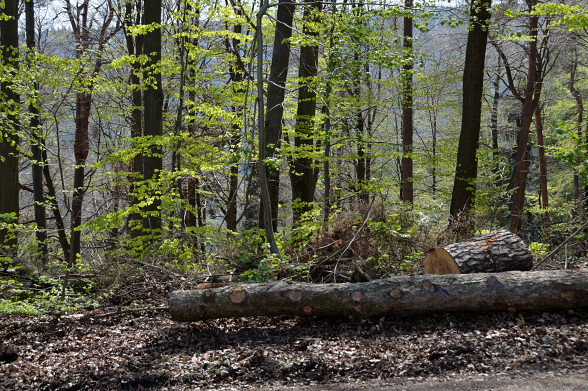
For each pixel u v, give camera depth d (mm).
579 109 20500
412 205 9844
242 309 5602
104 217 9328
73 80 9844
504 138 22859
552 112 23094
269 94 10469
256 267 7980
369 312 5430
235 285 5926
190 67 11945
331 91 10766
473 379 4070
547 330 4801
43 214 13734
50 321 6664
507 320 5172
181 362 4805
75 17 16922
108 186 16859
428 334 5051
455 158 12492
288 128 12219
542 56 17500
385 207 8484
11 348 5320
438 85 12258
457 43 16578
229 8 10727
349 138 10680
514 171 16234
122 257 8711
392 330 5266
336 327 5500
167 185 10328
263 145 7805
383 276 6938
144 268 8375
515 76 18750
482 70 11344
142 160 15211
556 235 9938
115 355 5199
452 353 4543
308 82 10930
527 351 4449
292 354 4801
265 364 4602
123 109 16266
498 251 6156
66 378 4602
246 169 8727
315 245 8117
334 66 8461
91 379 4590
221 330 5707
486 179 10953
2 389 4457
